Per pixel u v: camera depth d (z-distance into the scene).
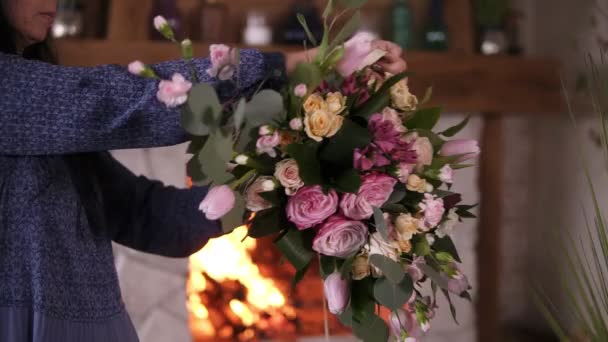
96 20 2.96
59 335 1.08
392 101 1.12
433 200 1.08
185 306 2.85
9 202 1.09
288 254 1.09
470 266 3.12
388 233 1.08
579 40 3.04
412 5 3.24
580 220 3.07
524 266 3.46
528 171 3.45
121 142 1.08
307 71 1.04
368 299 1.12
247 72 1.08
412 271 1.12
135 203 1.37
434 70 2.95
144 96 1.06
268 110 0.98
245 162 1.04
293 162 1.05
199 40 3.02
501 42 3.16
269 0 3.12
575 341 1.62
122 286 2.80
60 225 1.12
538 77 3.05
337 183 1.05
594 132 2.94
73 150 1.09
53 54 1.40
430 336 3.06
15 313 1.07
